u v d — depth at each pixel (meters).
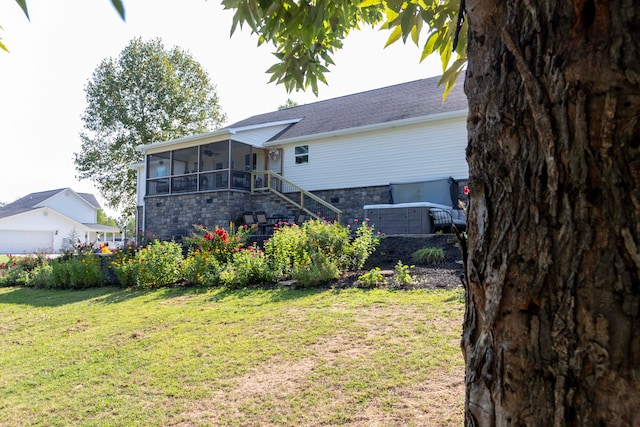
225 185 14.23
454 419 2.44
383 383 2.96
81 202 37.50
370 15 2.90
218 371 3.46
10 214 29.58
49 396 3.25
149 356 3.93
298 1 2.29
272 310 5.08
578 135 0.79
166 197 15.59
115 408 2.98
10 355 4.34
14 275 10.73
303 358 3.54
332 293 5.68
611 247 0.75
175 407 2.92
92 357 4.05
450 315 4.20
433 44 2.25
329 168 13.88
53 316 6.09
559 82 0.82
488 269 0.96
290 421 2.62
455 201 11.13
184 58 24.98
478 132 1.03
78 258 9.76
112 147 23.44
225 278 7.14
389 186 12.31
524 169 0.89
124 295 7.38
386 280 6.01
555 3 0.84
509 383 0.88
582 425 0.76
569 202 0.81
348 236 7.56
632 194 0.74
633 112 0.74
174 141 15.31
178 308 5.74
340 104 16.86
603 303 0.75
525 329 0.86
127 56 23.45
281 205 14.02
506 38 0.94
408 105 13.39
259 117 19.55
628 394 0.72
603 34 0.77
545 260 0.83
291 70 2.90
